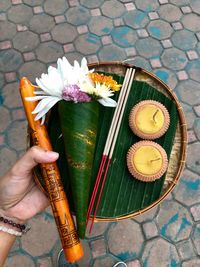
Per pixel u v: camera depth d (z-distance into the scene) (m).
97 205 0.40
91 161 0.38
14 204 0.41
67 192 0.40
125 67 0.48
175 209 0.69
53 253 0.66
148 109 0.43
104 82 0.41
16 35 0.90
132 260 0.65
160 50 0.87
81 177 0.36
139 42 0.88
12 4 0.95
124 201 0.40
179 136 0.44
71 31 0.90
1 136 0.77
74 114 0.38
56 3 0.94
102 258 0.65
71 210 0.39
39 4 0.94
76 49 0.87
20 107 0.80
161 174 0.40
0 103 0.80
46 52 0.87
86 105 0.38
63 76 0.40
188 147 0.74
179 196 0.70
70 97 0.38
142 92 0.45
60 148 0.42
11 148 0.76
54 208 0.36
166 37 0.89
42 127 0.40
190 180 0.71
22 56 0.87
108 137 0.42
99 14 0.93
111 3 0.94
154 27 0.90
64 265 0.64
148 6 0.94
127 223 0.68
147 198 0.40
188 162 0.73
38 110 0.39
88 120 0.38
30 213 0.42
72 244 0.35
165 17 0.92
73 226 0.36
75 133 0.37
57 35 0.90
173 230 0.67
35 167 0.42
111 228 0.68
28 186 0.41
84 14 0.93
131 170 0.40
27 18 0.93
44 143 0.40
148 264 0.65
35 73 0.84
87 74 0.41
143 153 0.40
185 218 0.68
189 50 0.87
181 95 0.80
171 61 0.85
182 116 0.44
